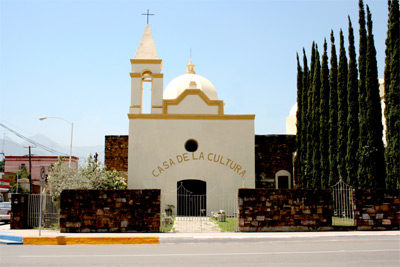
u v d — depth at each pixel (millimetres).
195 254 12000
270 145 31734
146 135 27891
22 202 20062
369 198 18219
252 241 15594
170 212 26984
